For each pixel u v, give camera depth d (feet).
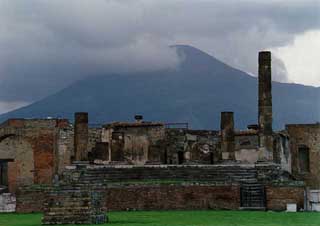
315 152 342.64
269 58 279.49
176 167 270.05
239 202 244.22
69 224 179.73
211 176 266.98
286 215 211.41
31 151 333.83
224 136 308.19
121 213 225.76
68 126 329.52
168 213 223.51
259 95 279.49
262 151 276.82
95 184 247.29
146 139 349.00
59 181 266.57
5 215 229.45
